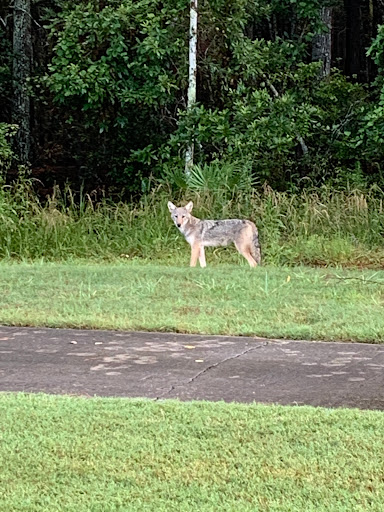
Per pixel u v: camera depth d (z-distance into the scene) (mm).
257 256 14266
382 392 6277
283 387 6449
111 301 10125
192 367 7094
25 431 5375
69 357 7480
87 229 16500
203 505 4328
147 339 8234
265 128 19641
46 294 10648
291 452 4996
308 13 23219
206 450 5043
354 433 5289
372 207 17281
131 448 5082
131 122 21906
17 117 24500
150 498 4418
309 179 19969
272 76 22109
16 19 24375
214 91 21844
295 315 9195
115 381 6660
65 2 21516
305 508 4281
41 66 25609
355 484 4566
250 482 4598
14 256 15766
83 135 23609
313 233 16281
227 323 8758
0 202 16469
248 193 17219
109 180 23562
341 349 7746
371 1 33906
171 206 14289
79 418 5613
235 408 5801
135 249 16000
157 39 19797
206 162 20484
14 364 7234
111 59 20359
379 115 18641
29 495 4473
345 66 33312
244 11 21484
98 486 4566
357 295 10375
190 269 13117
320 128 21922
